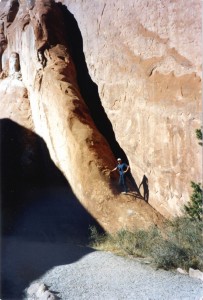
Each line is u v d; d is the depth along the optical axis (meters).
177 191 13.85
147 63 15.26
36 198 16.62
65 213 15.37
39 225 15.06
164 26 14.65
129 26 16.20
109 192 14.70
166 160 14.28
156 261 10.78
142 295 9.05
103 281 9.92
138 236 12.48
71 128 16.02
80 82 18.88
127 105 16.17
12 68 20.97
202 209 12.38
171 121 14.09
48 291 9.21
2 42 22.08
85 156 15.34
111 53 17.14
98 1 18.09
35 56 18.86
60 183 16.62
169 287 9.42
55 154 17.08
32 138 18.61
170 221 13.38
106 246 12.76
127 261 11.26
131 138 15.89
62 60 18.36
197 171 13.19
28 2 20.17
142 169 15.30
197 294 8.95
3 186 17.50
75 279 10.06
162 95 14.50
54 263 11.23
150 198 14.86
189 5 13.70
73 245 13.13
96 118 17.70
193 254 10.82
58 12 20.00
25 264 11.02
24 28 20.05
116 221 14.07
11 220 15.46
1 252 12.05
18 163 18.30
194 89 13.40
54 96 17.09
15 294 9.47
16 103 19.84
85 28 19.03
